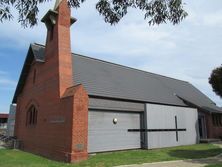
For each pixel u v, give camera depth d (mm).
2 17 7117
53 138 16547
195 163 13891
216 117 31031
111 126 19219
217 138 29688
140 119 21500
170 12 7703
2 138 30406
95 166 12812
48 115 17891
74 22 19344
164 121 22531
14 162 14477
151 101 22875
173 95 27844
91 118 18172
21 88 25125
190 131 25062
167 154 17359
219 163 13773
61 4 18609
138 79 26656
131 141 20312
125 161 14227
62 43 17781
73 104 14695
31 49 21891
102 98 19391
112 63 26438
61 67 17109
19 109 25531
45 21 20016
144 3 7773
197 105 27281
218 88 28828
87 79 20359
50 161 15000
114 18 8219
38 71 21156
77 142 14422
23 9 7445
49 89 18281
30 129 21172
